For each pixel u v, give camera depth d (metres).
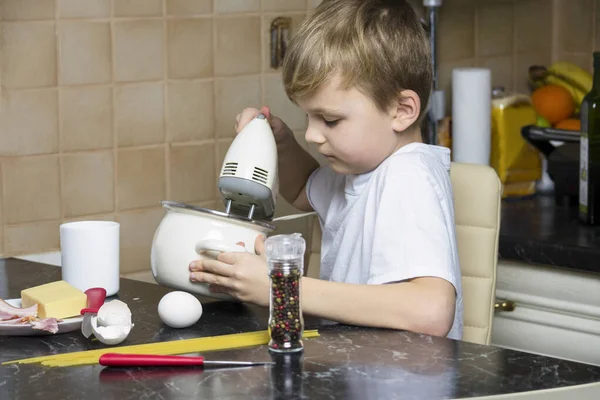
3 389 1.23
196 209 1.62
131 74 2.29
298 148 2.10
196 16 2.38
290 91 1.67
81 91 2.21
